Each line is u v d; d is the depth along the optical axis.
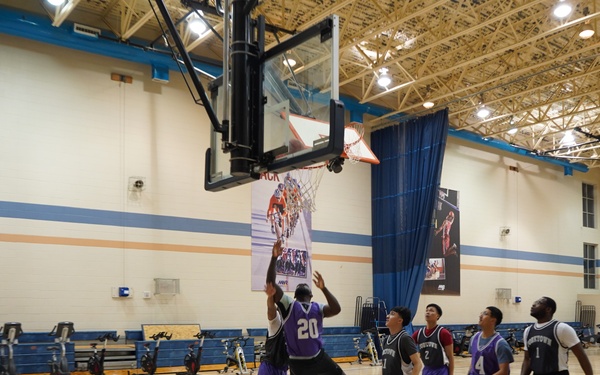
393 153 19.78
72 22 14.61
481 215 23.12
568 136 24.39
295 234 17.83
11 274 13.25
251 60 4.76
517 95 18.50
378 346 18.39
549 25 15.85
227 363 14.44
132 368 13.66
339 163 5.25
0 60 13.71
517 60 17.81
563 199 27.03
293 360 5.47
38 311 13.44
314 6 14.80
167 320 15.15
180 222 15.68
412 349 5.92
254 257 16.81
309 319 5.46
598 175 28.81
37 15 14.10
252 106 4.71
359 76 16.72
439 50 17.45
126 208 14.91
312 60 4.53
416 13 13.27
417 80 16.84
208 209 16.19
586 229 27.98
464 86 19.91
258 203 17.09
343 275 18.94
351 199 19.55
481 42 16.17
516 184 24.80
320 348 5.51
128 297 14.66
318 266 18.34
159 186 15.48
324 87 4.39
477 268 22.69
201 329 15.62
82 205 14.31
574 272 27.08
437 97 18.47
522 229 24.77
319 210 18.64
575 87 19.73
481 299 22.66
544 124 23.67
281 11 14.50
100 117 14.84
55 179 14.05
